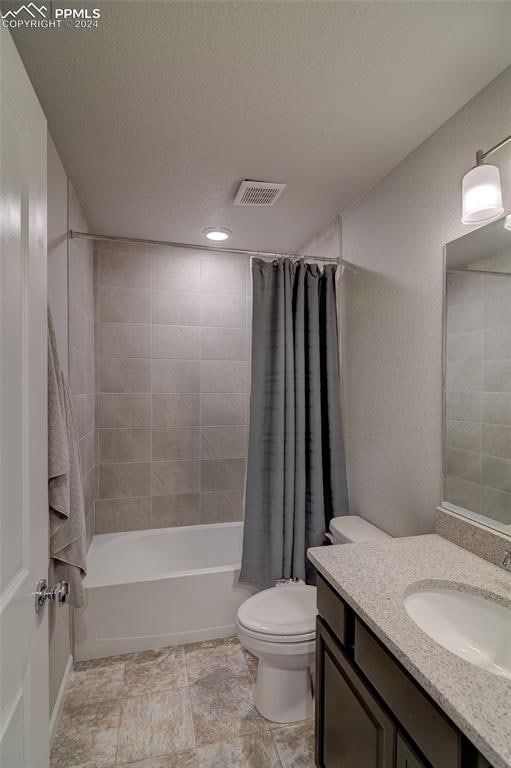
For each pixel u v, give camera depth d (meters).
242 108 1.43
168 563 2.90
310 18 1.07
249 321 3.17
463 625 1.12
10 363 0.76
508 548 1.23
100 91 1.34
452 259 1.49
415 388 1.71
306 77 1.28
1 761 0.71
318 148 1.69
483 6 1.04
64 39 1.13
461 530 1.41
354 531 1.93
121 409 2.89
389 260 1.89
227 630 2.26
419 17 1.07
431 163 1.60
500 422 1.28
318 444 2.26
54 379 1.41
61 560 1.54
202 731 1.61
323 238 2.57
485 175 1.18
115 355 2.87
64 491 1.40
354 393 2.21
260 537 2.22
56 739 1.57
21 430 0.83
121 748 1.53
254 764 1.47
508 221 1.25
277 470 2.18
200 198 2.14
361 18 1.07
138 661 2.05
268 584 2.18
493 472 1.30
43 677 0.97
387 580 1.17
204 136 1.60
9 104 0.76
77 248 2.17
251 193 2.05
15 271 0.79
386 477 1.92
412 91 1.35
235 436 3.15
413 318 1.72
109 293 2.86
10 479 0.77
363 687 1.06
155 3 1.02
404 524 1.78
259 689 1.72
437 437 1.58
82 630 2.05
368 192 2.06
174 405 3.01
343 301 2.34
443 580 1.17
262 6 1.04
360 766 1.09
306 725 1.65
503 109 1.27
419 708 0.84
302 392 2.24
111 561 2.66
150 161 1.78
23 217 0.84
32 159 0.89
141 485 2.94
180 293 3.02
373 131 1.58
